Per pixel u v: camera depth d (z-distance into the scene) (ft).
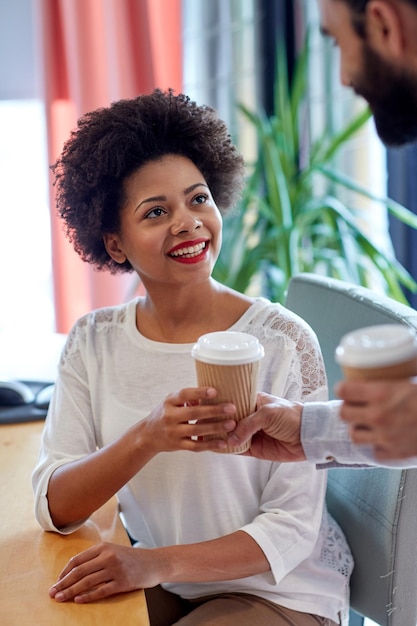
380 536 4.71
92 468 4.31
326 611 4.65
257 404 3.98
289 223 8.71
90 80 9.96
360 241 8.60
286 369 4.63
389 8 2.59
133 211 4.62
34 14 10.45
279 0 9.54
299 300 5.74
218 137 4.91
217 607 4.52
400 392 2.83
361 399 2.86
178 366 4.80
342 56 2.85
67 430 4.85
